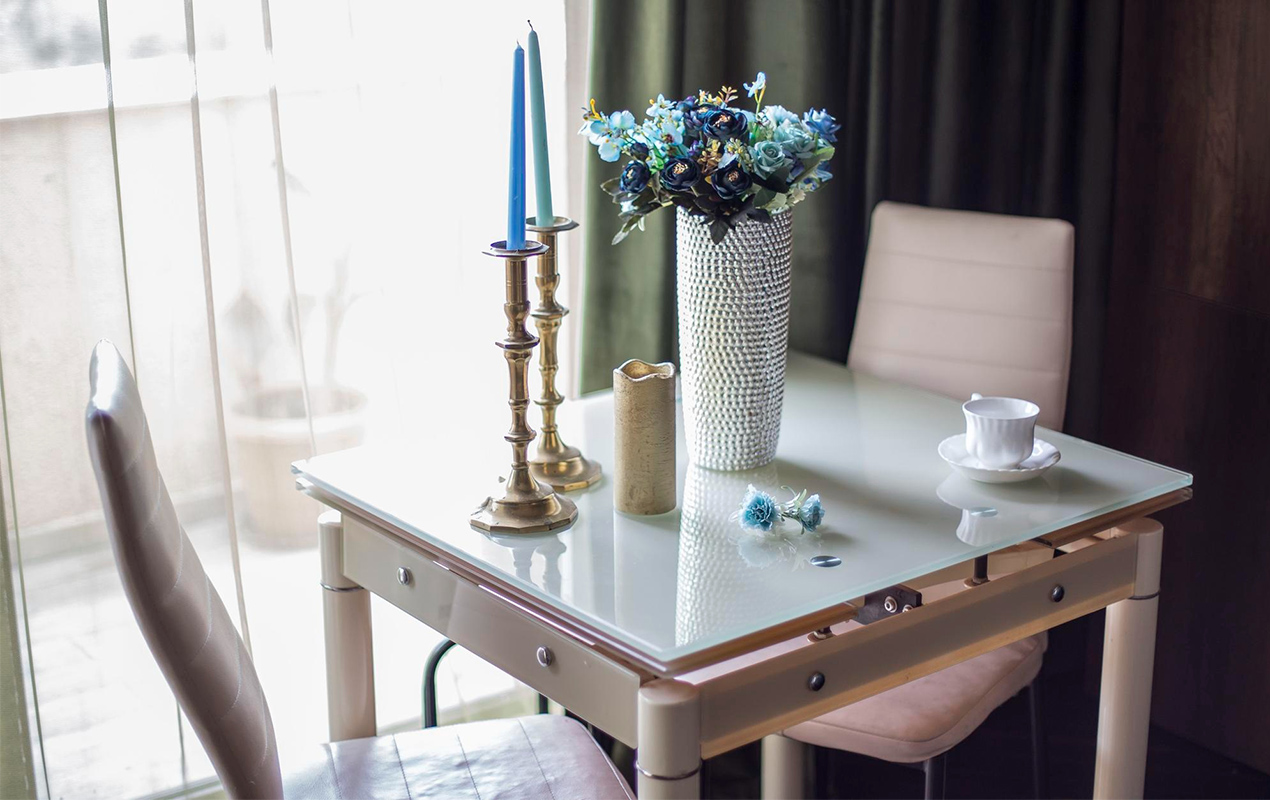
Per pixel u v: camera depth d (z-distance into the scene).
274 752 1.32
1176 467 2.39
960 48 2.31
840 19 2.21
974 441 1.55
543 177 1.46
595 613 1.24
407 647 2.17
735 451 1.59
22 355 1.74
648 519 1.47
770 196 1.49
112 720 1.90
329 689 1.68
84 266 1.74
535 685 1.34
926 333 2.07
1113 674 1.61
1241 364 2.23
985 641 1.42
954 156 2.37
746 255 1.49
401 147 2.00
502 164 2.11
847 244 2.32
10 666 1.73
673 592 1.29
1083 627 2.62
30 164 1.69
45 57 1.67
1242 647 2.31
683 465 1.64
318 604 2.09
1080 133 2.42
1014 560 1.44
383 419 2.06
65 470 1.79
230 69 1.83
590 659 1.26
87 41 1.68
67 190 1.71
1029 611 1.46
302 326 1.98
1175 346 2.36
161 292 1.84
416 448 1.69
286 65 1.88
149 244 1.82
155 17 1.76
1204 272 2.29
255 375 1.95
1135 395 2.46
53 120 1.69
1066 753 2.39
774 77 2.18
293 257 1.94
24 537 1.78
